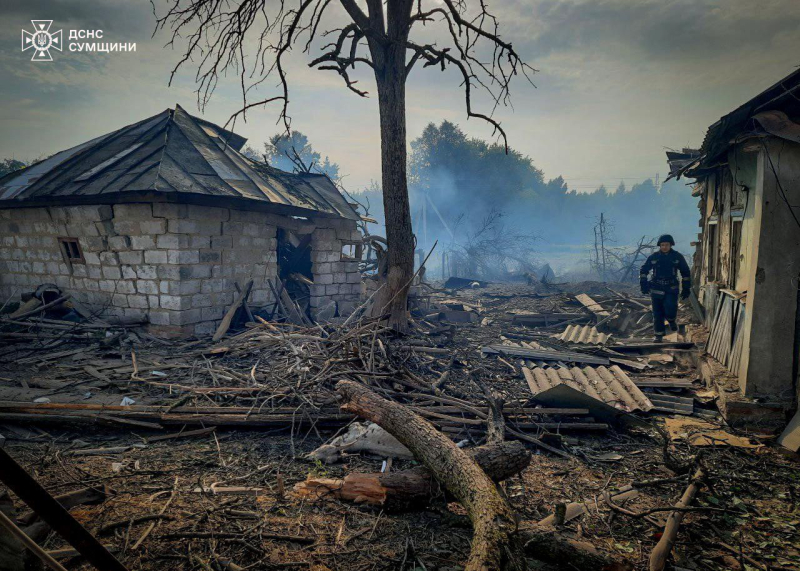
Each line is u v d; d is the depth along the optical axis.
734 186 7.13
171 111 11.70
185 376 6.49
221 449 4.53
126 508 3.37
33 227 10.47
